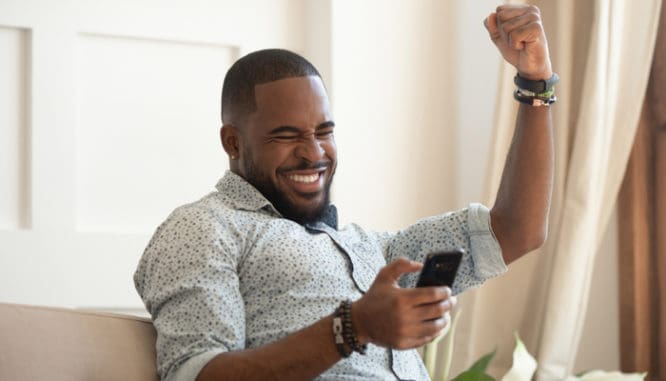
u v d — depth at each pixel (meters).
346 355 1.39
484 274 1.78
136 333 1.56
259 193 1.68
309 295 1.58
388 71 2.87
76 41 2.59
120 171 2.62
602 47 2.70
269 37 2.82
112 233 2.57
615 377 2.45
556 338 2.67
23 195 2.52
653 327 2.89
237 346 1.49
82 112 2.59
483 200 2.78
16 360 1.40
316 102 1.69
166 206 2.66
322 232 1.69
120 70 2.64
